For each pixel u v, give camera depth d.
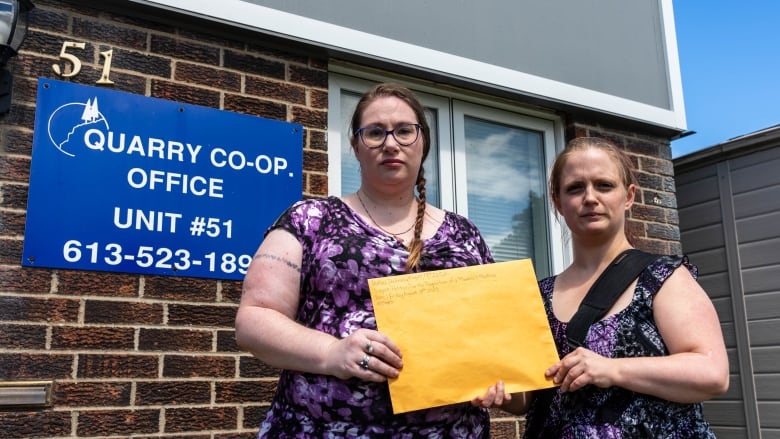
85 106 2.29
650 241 3.46
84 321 2.17
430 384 1.40
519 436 2.95
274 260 1.49
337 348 1.36
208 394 2.31
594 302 1.57
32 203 2.15
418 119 1.67
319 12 2.75
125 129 2.34
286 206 2.59
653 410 1.45
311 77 2.75
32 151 2.19
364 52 2.81
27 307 2.10
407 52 2.93
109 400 2.15
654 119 3.60
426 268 1.56
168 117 2.42
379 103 1.64
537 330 1.50
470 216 3.18
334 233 1.54
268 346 1.39
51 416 2.07
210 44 2.56
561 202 1.72
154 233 2.32
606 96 3.47
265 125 2.61
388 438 1.42
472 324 1.46
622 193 1.68
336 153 2.86
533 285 1.53
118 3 2.38
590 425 1.48
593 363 1.41
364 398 1.42
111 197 2.28
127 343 2.21
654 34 3.80
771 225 3.79
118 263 2.24
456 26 3.11
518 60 3.27
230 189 2.49
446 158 3.15
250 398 2.39
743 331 3.85
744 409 3.80
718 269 4.03
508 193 3.32
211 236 2.42
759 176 3.87
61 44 2.30
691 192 4.23
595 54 3.53
